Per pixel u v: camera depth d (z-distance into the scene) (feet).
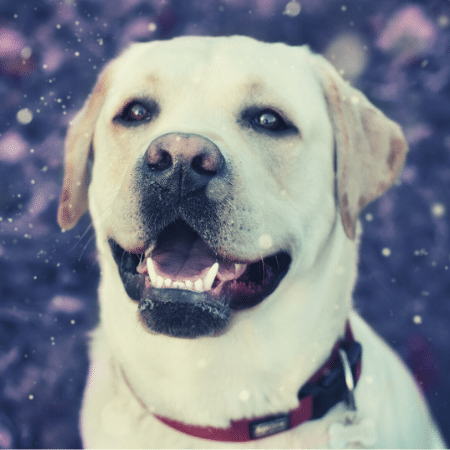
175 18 12.27
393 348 12.22
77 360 11.71
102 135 7.47
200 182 5.91
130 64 7.66
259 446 6.85
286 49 7.78
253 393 6.88
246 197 6.20
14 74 11.98
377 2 12.29
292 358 6.93
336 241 7.48
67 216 8.09
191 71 7.04
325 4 12.19
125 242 6.24
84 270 12.07
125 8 12.14
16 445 10.93
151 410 7.07
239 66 7.00
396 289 12.44
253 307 6.55
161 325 6.04
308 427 6.88
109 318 7.34
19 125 11.93
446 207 12.24
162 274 6.24
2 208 11.89
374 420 7.04
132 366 7.13
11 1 11.99
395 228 12.40
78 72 11.99
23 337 11.57
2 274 11.76
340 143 7.56
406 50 12.07
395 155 8.15
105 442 7.25
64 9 11.98
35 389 11.43
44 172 11.91
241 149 6.58
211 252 6.56
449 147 12.01
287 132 7.02
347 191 7.47
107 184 7.09
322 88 7.72
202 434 6.90
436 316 12.39
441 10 12.01
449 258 12.28
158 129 6.68
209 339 6.82
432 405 11.96
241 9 12.23
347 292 7.57
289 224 6.70
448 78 11.98
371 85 12.21
